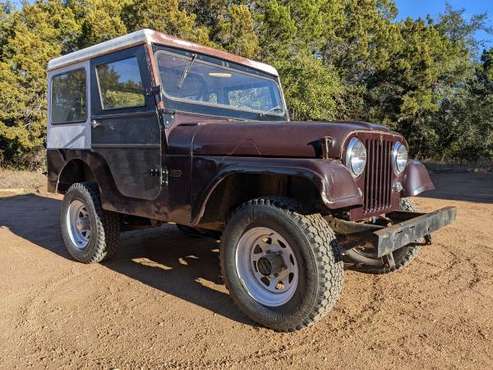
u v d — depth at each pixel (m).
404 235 3.04
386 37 19.45
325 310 2.86
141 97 3.77
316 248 2.81
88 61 4.34
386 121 19.73
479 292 3.79
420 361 2.70
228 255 3.20
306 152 2.96
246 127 3.30
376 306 3.51
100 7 14.64
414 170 3.84
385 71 19.48
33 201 9.30
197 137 3.42
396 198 3.63
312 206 3.10
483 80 22.30
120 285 3.99
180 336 3.02
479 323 3.20
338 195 2.70
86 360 2.73
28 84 13.77
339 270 2.87
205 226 3.66
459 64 21.05
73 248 4.72
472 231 6.14
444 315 3.34
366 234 2.92
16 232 6.19
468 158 22.16
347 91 18.94
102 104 4.20
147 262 4.69
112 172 4.11
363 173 3.14
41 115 13.75
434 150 22.47
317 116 14.59
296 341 2.94
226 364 2.66
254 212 3.04
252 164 3.01
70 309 3.47
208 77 4.10
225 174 3.12
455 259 4.75
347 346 2.88
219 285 4.00
